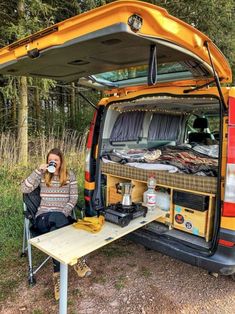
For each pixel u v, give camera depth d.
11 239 3.30
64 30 1.71
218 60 2.21
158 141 4.39
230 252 2.12
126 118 3.60
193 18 6.73
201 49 1.97
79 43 1.70
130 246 3.32
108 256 3.09
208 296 2.44
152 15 1.52
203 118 4.90
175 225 2.62
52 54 1.95
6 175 5.15
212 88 2.32
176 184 2.56
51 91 7.84
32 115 7.67
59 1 6.21
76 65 2.32
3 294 2.43
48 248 1.99
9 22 5.48
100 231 2.26
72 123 8.51
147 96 2.78
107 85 3.09
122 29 1.45
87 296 2.42
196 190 2.42
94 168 3.21
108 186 3.18
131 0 1.42
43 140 6.09
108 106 3.23
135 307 2.29
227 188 2.12
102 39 1.62
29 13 5.54
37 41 1.90
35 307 2.29
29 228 2.73
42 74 2.69
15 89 5.53
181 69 2.46
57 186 2.82
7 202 4.11
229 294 2.47
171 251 2.39
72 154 6.12
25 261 2.93
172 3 6.45
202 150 3.69
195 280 2.68
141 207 2.57
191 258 2.27
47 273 2.75
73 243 2.07
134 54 1.97
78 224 2.35
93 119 3.30
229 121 2.11
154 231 2.60
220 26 6.96
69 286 2.55
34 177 2.80
